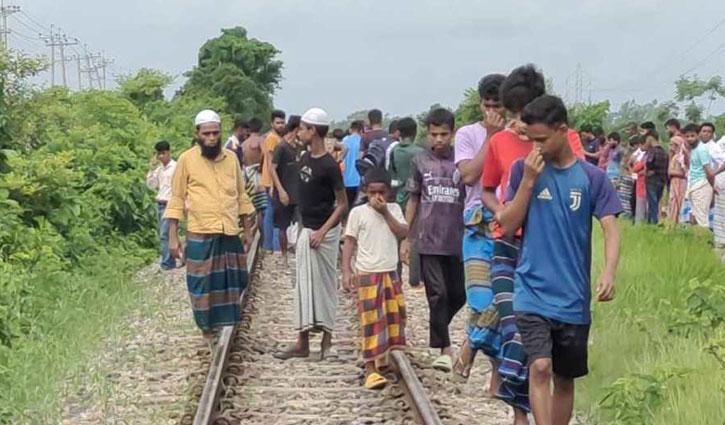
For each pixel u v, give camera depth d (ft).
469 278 28.35
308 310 37.45
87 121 81.71
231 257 37.68
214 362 33.53
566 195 22.84
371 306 33.83
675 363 31.17
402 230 34.32
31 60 60.80
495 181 25.62
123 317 43.80
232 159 38.01
